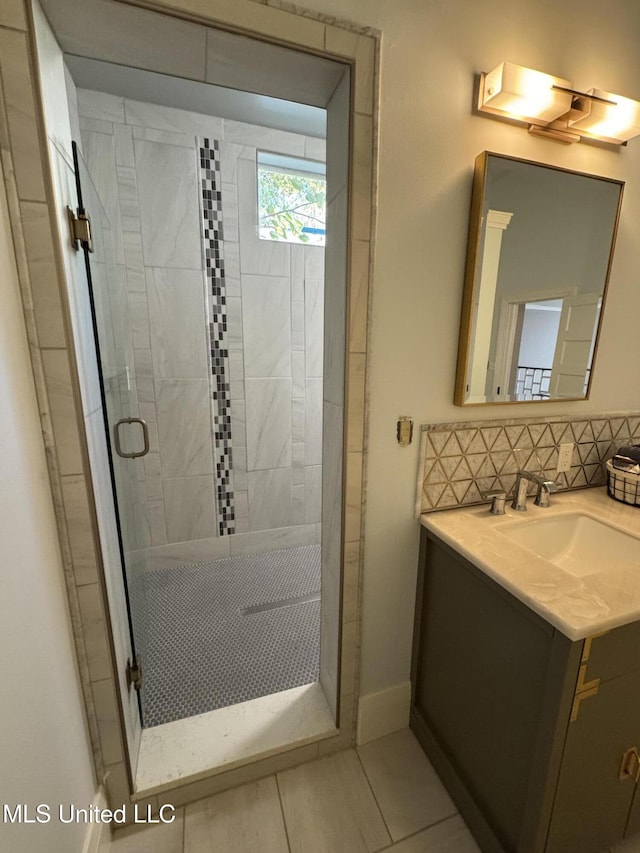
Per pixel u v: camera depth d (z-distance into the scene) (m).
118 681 1.03
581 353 1.35
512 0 1.03
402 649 1.35
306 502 2.61
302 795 1.20
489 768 1.05
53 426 0.83
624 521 1.23
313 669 1.64
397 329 1.09
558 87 1.01
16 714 0.64
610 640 0.82
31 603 0.72
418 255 1.07
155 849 1.06
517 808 0.95
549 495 1.36
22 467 0.72
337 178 1.03
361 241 0.98
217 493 2.38
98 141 1.81
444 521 1.21
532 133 1.13
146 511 2.24
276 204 2.21
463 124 1.05
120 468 1.27
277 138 2.06
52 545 0.84
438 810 1.16
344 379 1.06
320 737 1.29
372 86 0.92
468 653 1.11
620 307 1.39
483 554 1.02
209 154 1.97
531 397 1.31
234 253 2.13
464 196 1.09
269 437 2.43
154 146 1.88
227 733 1.30
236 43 0.83
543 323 1.26
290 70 0.93
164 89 1.72
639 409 1.54
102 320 1.10
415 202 1.04
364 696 1.33
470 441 1.26
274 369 2.35
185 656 1.70
